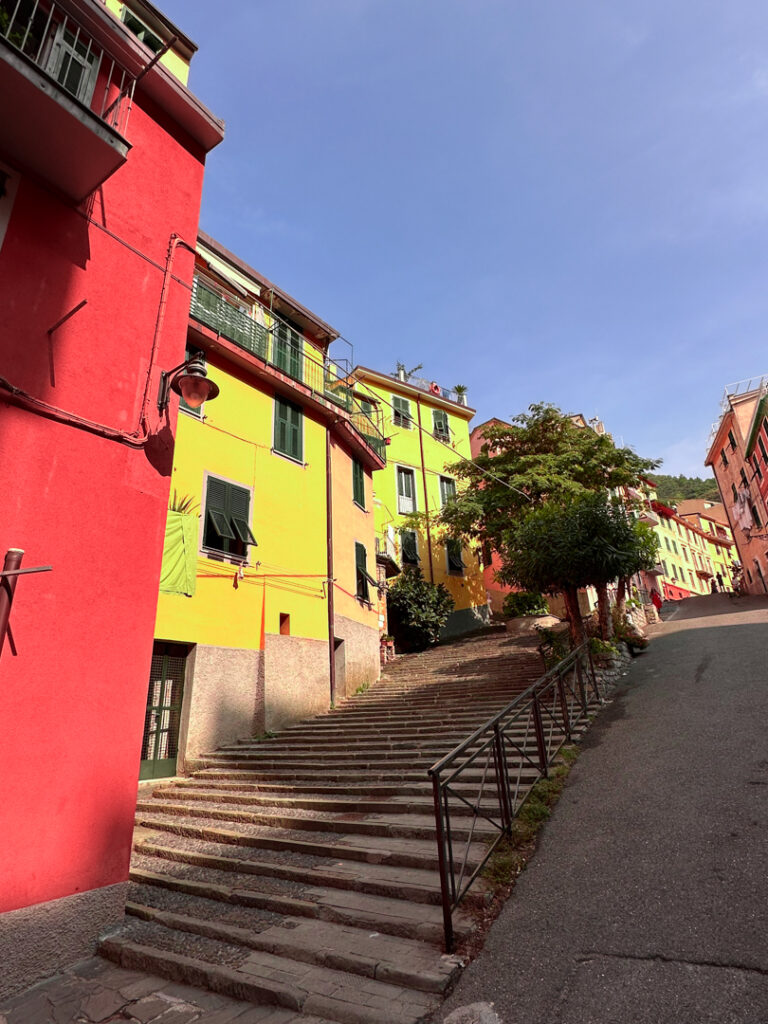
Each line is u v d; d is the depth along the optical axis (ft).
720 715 25.58
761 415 86.07
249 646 37.29
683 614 84.53
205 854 20.13
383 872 16.70
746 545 113.19
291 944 13.34
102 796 15.83
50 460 16.87
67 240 18.94
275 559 41.16
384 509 77.82
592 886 14.43
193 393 19.92
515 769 22.63
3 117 16.70
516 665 42.83
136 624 17.92
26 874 13.87
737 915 12.20
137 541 18.69
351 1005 10.93
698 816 17.07
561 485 62.90
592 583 38.04
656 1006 9.99
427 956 12.32
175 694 32.99
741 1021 9.34
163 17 28.71
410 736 30.04
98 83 21.63
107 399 18.90
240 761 30.86
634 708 29.40
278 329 49.73
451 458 89.04
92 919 14.76
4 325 16.58
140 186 22.29
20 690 14.75
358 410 62.03
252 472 41.24
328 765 27.35
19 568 15.02
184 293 23.15
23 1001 12.36
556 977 11.18
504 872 15.48
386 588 63.77
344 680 45.91
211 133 25.61
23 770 14.38
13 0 19.25
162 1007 11.84
